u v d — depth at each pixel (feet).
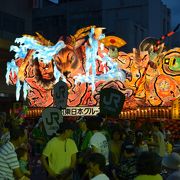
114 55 94.53
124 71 93.71
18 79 103.24
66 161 26.16
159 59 90.89
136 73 92.79
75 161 26.78
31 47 101.91
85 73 96.84
